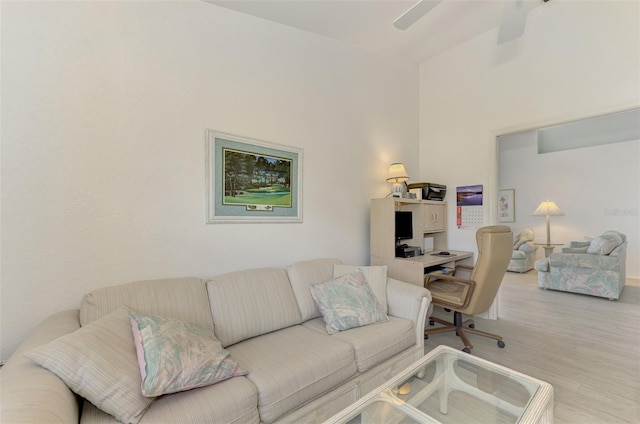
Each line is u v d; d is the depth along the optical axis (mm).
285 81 2449
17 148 1445
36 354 961
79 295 1594
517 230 5426
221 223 2090
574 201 4742
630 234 4164
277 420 1296
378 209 2908
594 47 2418
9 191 1426
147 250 1804
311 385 1402
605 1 2363
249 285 1895
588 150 4582
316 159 2652
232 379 1289
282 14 2330
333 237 2781
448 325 2732
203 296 1709
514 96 2885
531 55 2770
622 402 1725
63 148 1555
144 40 1805
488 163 3092
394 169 3105
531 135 5023
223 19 2131
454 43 3238
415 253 2977
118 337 1180
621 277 3434
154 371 1111
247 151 2215
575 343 2484
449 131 3426
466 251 3275
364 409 1237
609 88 2344
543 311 3145
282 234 2416
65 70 1564
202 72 2023
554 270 3693
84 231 1610
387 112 3307
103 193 1665
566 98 2564
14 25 1446
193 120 1980
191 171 1967
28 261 1468
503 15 1933
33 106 1483
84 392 980
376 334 1777
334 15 2414
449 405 1409
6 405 765
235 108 2170
